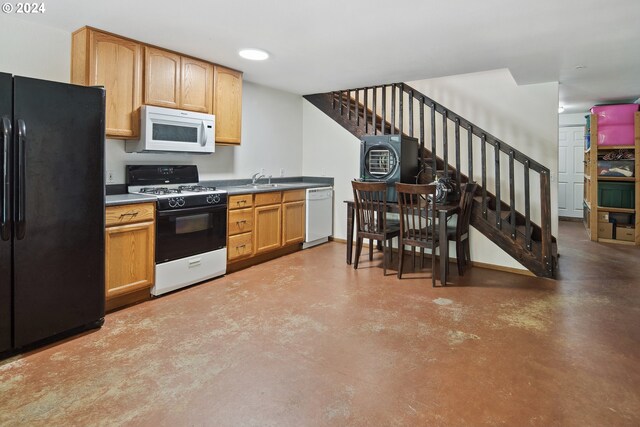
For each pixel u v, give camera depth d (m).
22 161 2.08
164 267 3.12
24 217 2.11
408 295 3.24
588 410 1.69
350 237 4.23
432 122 4.26
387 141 4.13
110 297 2.75
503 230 3.97
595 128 5.53
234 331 2.51
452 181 4.08
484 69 3.92
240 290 3.34
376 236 3.88
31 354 2.18
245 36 2.99
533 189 4.37
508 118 4.46
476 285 3.53
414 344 2.34
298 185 4.86
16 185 2.07
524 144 4.41
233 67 3.93
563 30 2.81
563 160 7.50
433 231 3.45
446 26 2.75
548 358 2.16
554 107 4.26
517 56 3.44
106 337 2.41
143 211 2.93
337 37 3.01
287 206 4.55
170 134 3.33
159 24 2.77
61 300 2.32
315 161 5.52
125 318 2.71
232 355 2.19
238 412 1.67
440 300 3.12
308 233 4.90
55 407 1.69
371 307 2.96
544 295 3.26
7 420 1.60
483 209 4.08
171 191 3.45
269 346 2.30
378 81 4.52
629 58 3.47
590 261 4.47
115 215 2.73
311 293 3.28
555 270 3.94
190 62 3.53
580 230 6.54
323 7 2.45
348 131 5.15
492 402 1.75
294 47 3.25
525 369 2.04
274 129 5.08
